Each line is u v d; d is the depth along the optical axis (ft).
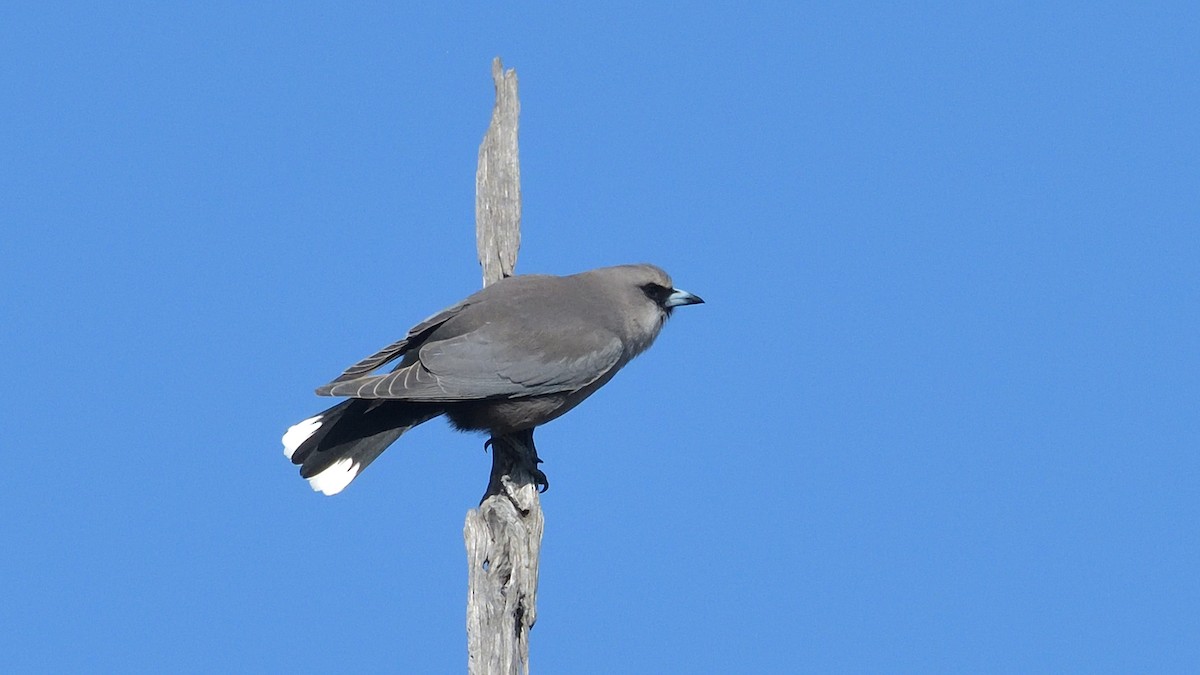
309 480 43.88
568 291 46.88
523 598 37.50
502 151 48.96
